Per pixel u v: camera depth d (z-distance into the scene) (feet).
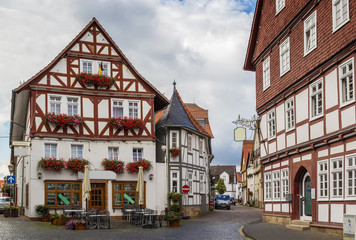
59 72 89.40
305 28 58.49
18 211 94.02
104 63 93.09
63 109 88.74
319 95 55.01
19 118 107.24
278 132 67.87
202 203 110.22
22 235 54.75
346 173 47.57
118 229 65.21
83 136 89.15
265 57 74.38
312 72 55.88
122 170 90.68
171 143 100.89
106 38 93.50
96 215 66.49
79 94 90.22
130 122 91.66
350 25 46.70
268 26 72.79
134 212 76.59
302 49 59.21
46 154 86.12
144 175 92.73
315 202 54.75
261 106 75.31
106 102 92.12
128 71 94.68
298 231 54.60
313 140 55.26
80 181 87.10
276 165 68.90
